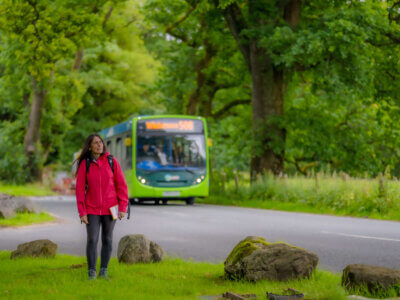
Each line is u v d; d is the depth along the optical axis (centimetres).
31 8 2198
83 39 2388
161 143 2453
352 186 1994
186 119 2497
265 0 2491
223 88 3769
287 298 553
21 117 4884
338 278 681
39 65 2270
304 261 672
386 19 2339
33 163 4712
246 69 3291
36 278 705
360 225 1514
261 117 2678
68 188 5984
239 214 1908
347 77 2358
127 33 5181
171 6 3331
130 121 2505
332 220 1673
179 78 3647
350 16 2267
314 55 2272
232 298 577
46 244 905
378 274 583
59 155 5966
